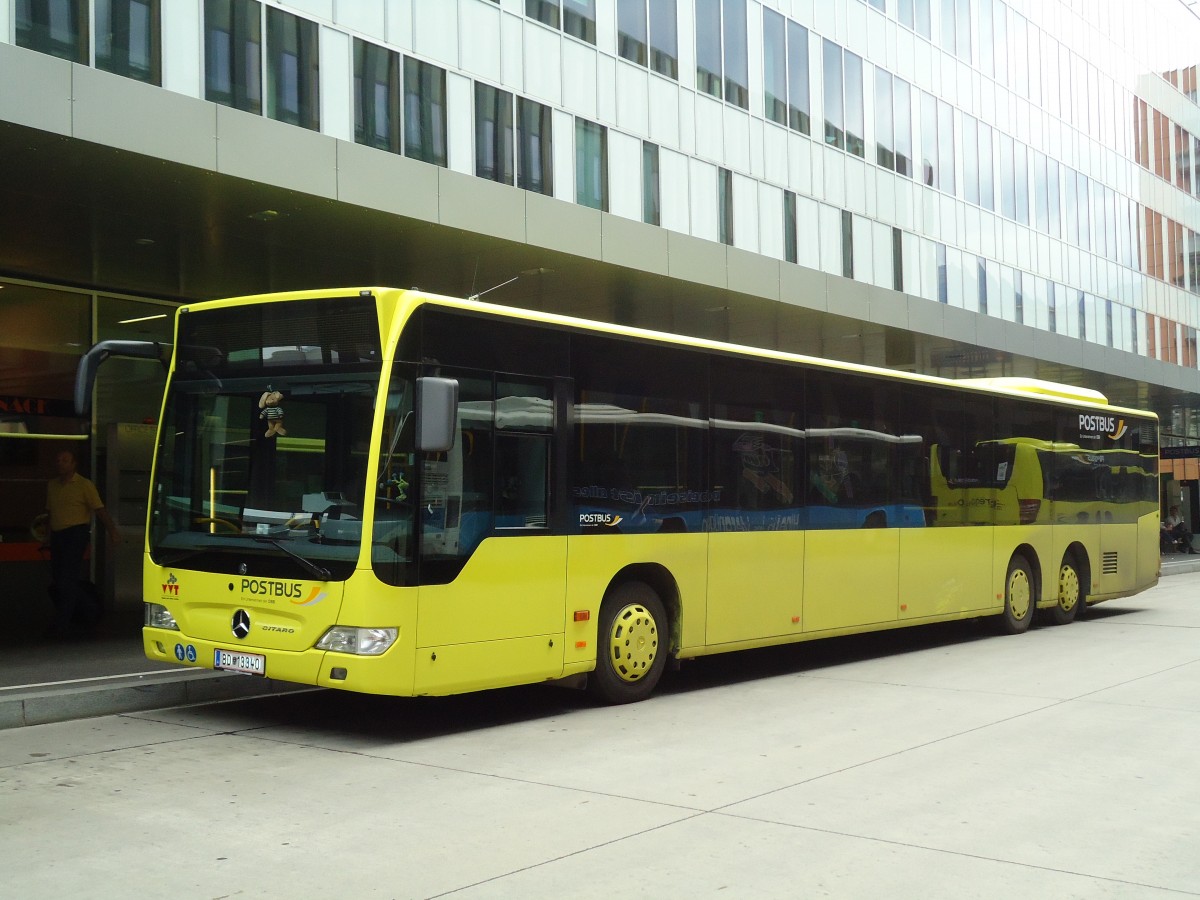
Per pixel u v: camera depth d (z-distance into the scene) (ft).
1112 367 93.71
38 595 49.65
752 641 35.81
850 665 40.73
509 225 46.26
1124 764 24.72
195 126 36.27
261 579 26.86
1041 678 37.27
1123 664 40.57
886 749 26.21
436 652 26.53
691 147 66.18
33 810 20.66
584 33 59.36
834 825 19.89
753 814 20.58
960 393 46.55
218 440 28.40
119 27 40.29
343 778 23.26
